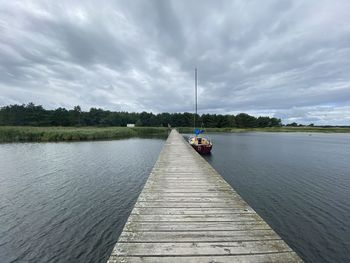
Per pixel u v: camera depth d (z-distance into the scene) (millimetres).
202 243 2773
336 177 11414
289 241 5477
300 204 7645
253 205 7562
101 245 5359
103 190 9281
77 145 25016
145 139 35250
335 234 5758
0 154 18219
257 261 2398
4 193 8805
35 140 29250
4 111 68938
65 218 6688
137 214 3713
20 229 6027
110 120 81062
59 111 74812
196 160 9578
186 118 83875
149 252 2572
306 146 27766
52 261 4777
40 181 10516
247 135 53125
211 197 4621
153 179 6195
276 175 11789
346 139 44500
